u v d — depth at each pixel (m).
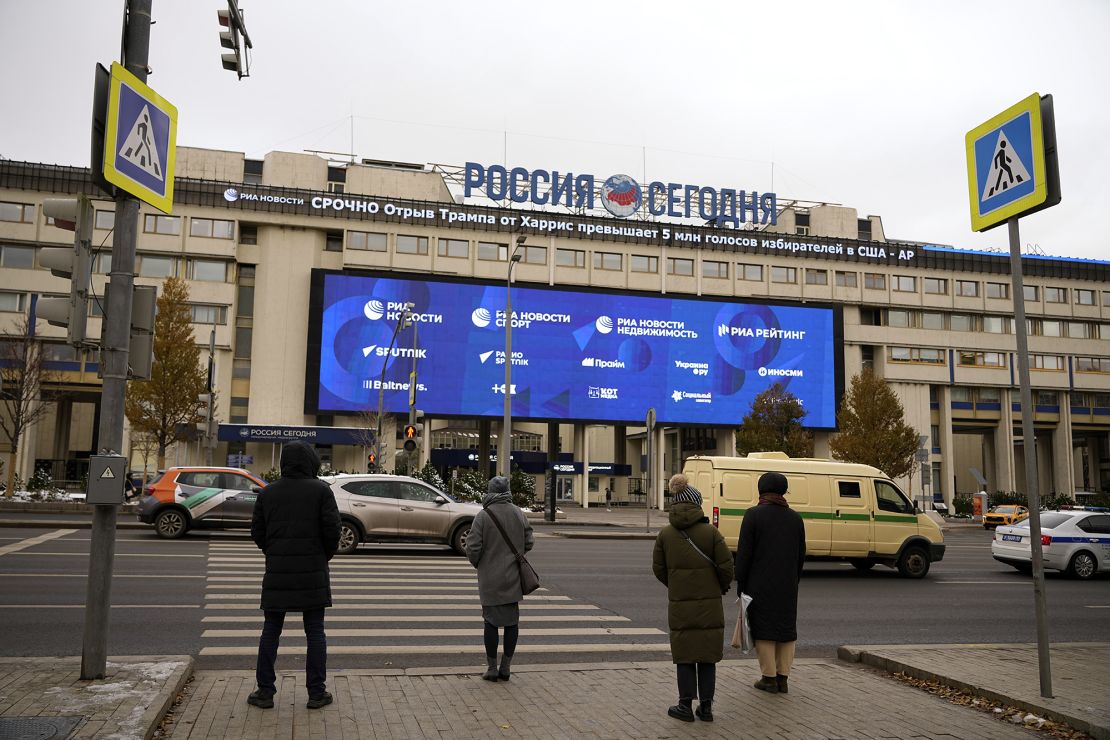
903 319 60.78
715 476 16.95
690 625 6.12
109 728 5.11
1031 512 6.89
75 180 48.44
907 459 42.56
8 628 9.00
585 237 55.72
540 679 7.20
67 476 56.94
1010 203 7.15
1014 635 10.66
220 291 49.59
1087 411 64.56
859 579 16.84
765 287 58.22
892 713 6.36
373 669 7.54
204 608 10.53
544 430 76.75
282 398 49.91
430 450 55.66
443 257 53.22
